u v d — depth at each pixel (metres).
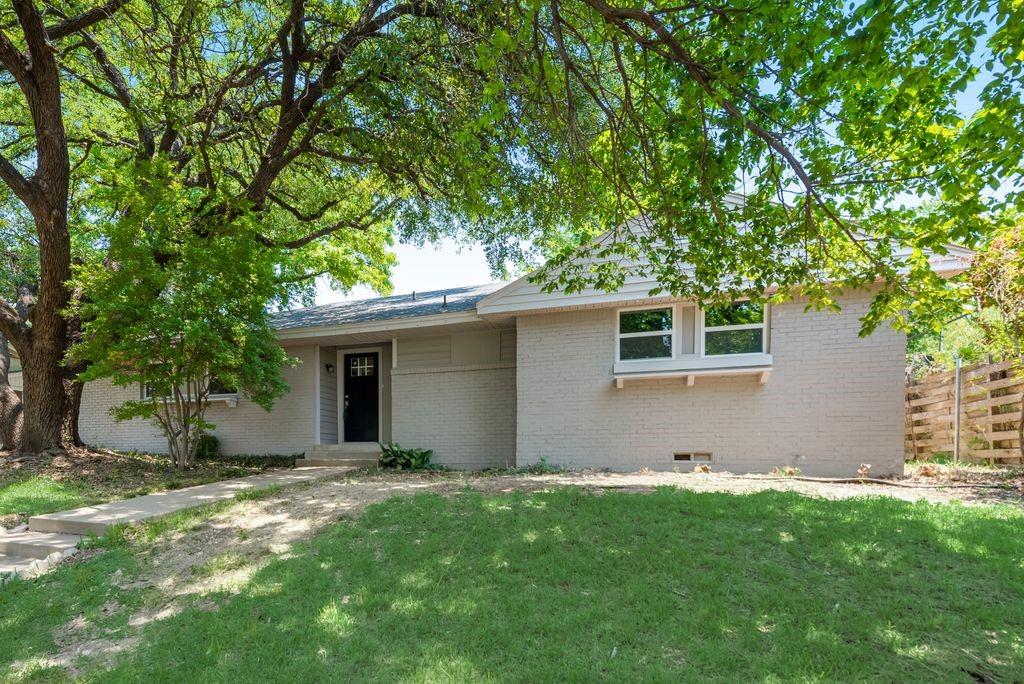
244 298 9.31
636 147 6.23
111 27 10.52
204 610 4.01
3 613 4.18
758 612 3.54
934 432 11.21
